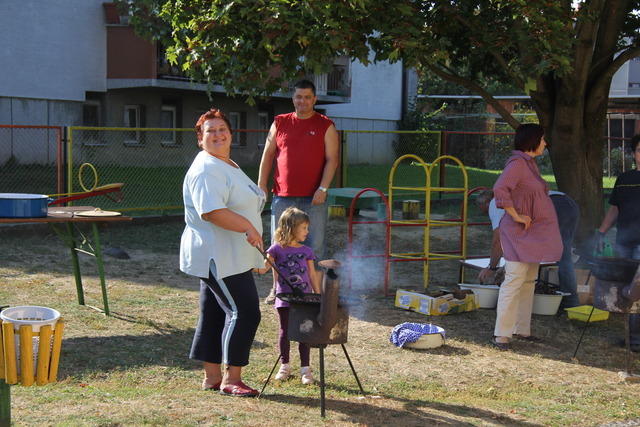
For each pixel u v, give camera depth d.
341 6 8.55
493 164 34.06
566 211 9.04
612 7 11.10
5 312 4.29
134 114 28.03
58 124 25.81
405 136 36.69
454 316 8.95
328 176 8.43
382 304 9.46
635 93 28.19
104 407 5.29
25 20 24.66
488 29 10.34
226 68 9.34
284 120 8.62
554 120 11.20
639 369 7.16
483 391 6.38
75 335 7.48
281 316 6.26
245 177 5.54
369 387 6.31
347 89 33.44
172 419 5.07
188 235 5.50
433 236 15.38
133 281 10.37
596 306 7.14
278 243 6.28
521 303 8.06
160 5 13.21
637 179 8.20
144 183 21.55
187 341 7.50
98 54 26.48
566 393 6.42
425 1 10.63
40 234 13.57
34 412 5.10
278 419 5.22
